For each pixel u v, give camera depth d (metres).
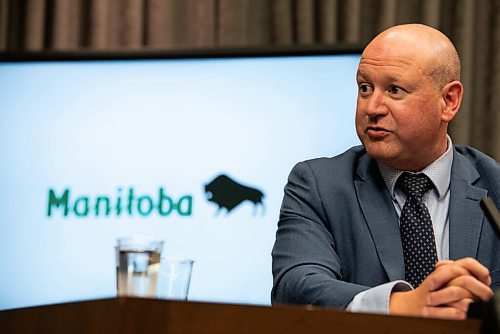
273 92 5.69
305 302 3.84
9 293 5.71
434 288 3.39
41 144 5.83
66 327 2.87
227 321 2.75
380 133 4.21
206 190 5.65
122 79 5.83
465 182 4.34
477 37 6.54
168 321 2.77
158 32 6.80
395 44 4.25
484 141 6.43
